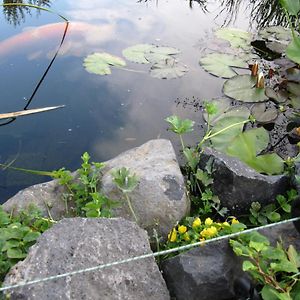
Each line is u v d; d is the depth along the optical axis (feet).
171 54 10.69
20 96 9.35
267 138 7.93
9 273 4.61
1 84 9.62
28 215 6.17
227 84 9.37
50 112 9.02
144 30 12.05
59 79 9.88
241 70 10.28
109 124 8.79
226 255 5.11
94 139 8.47
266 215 6.22
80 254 4.71
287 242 5.41
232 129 8.04
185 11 13.35
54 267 4.59
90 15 12.63
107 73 9.97
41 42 11.10
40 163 7.98
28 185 7.59
